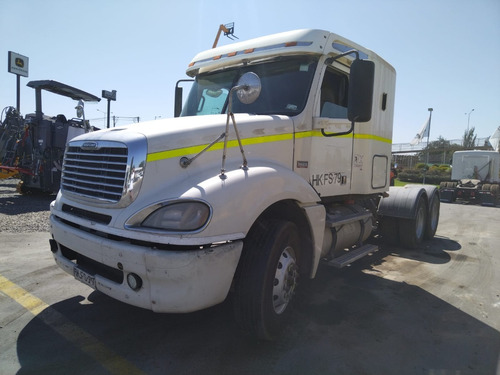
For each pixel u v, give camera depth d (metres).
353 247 5.17
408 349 3.18
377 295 4.42
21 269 4.90
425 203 7.29
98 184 2.97
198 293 2.55
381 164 5.71
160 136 2.87
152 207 2.64
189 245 2.51
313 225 3.61
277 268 3.20
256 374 2.76
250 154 3.39
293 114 3.97
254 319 2.98
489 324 3.70
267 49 4.25
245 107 4.28
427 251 6.71
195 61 5.02
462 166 19.98
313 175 4.14
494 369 2.90
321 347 3.16
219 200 2.64
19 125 12.06
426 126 27.50
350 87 3.59
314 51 4.02
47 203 10.52
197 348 3.09
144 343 3.16
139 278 2.61
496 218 11.78
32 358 2.90
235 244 2.74
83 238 2.91
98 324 3.47
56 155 11.40
